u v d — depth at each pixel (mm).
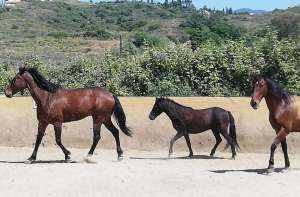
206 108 16484
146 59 23172
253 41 23766
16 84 14672
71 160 15070
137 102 18500
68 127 18234
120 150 15312
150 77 22953
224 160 15594
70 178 12398
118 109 15188
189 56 22859
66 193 11000
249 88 22562
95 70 23578
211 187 11664
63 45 66500
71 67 24297
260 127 17531
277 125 13469
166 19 102562
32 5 112750
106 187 11570
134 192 11141
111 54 24484
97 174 12875
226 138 15680
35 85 14703
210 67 22594
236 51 22906
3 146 18281
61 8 117250
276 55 22688
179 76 22891
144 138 17953
